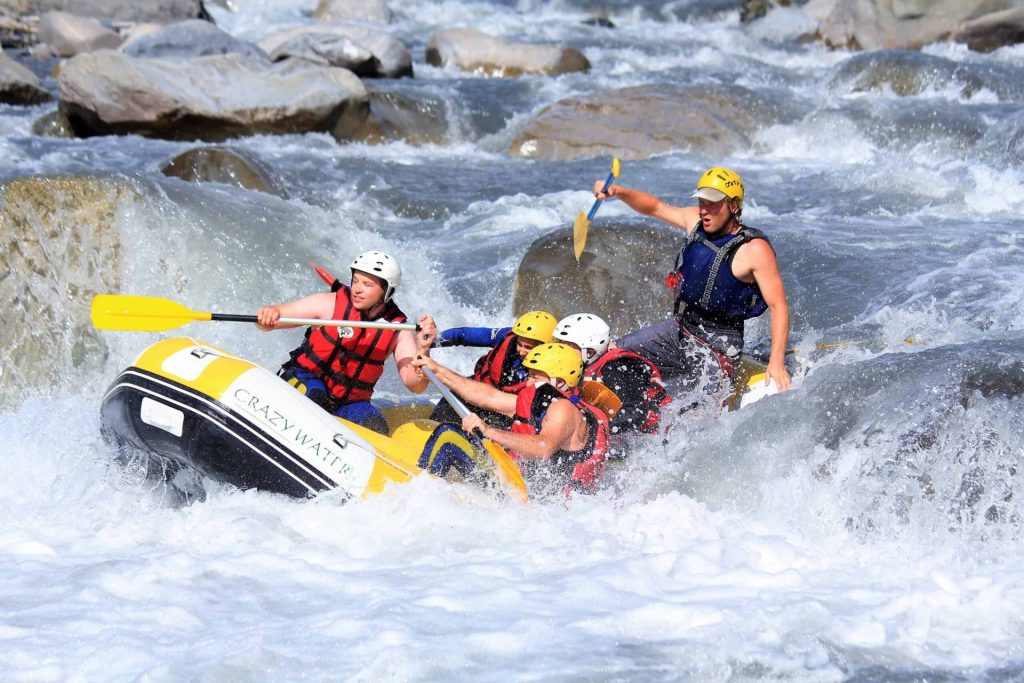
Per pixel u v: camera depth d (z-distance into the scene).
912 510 19.47
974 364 21.50
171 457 20.00
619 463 21.27
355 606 16.08
